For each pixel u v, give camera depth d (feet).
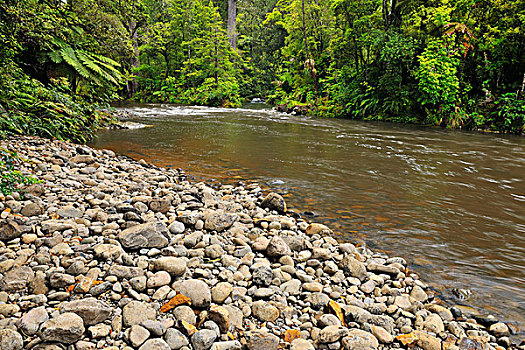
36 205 9.93
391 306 7.79
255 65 127.85
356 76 63.41
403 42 52.47
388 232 12.34
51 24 24.53
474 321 7.64
